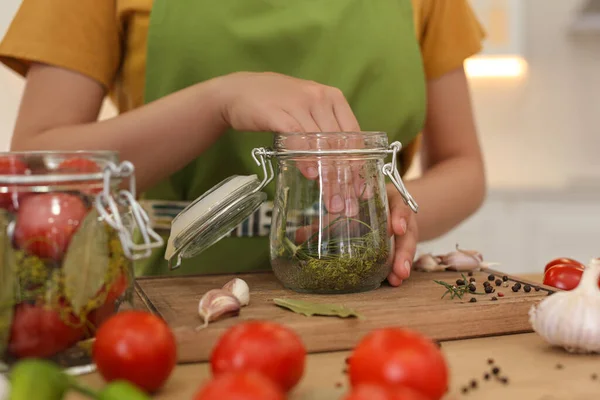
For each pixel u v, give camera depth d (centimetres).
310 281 71
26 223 48
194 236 70
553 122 260
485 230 234
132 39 108
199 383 50
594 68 257
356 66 107
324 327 60
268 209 103
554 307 57
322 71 106
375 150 70
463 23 120
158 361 45
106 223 51
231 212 71
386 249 73
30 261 48
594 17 247
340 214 70
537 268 234
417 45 113
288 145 70
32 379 36
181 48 104
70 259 49
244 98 83
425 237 102
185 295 73
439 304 66
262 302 69
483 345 61
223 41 104
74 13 102
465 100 121
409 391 35
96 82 105
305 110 79
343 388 48
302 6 105
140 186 96
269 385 36
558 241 234
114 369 45
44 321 48
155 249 104
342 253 71
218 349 45
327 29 105
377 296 71
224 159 106
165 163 94
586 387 49
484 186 113
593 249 234
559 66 257
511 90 259
